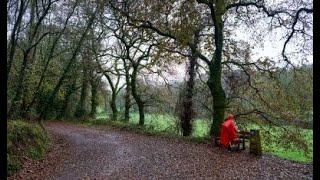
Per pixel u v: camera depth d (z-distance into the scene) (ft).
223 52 80.53
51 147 61.52
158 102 110.32
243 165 46.19
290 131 76.33
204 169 43.98
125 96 121.29
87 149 61.62
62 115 148.36
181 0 69.62
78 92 158.10
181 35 70.49
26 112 71.51
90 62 122.42
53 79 101.19
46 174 41.81
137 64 107.55
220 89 68.80
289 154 76.74
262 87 80.18
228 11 76.59
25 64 62.64
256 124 79.36
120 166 46.42
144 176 40.88
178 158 51.29
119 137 79.97
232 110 80.84
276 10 68.64
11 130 48.37
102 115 158.51
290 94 78.18
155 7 70.44
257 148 53.47
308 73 75.31
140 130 91.91
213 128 68.33
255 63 77.30
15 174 39.40
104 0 74.69
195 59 84.69
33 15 69.56
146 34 88.02
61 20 81.20
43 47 91.50
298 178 39.19
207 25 78.33
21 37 70.79
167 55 85.61
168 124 98.89
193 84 86.69
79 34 84.64
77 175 41.50
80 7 81.56
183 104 87.20
